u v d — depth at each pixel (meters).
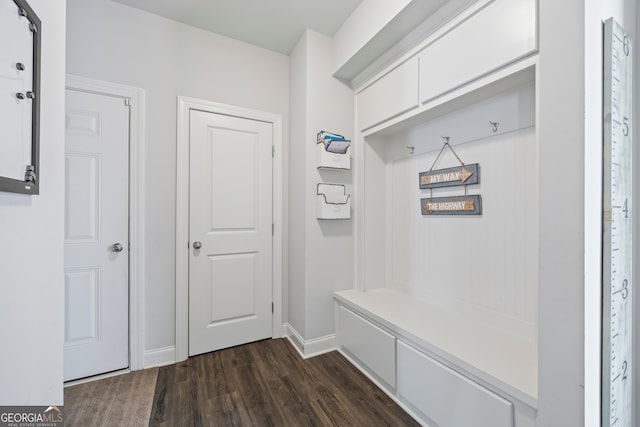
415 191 2.22
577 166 0.96
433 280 2.07
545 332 1.04
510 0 1.29
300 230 2.40
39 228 0.78
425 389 1.53
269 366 2.12
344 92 2.46
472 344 1.47
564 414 0.99
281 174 2.61
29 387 0.72
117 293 1.98
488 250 1.70
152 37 2.11
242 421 1.55
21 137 0.68
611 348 1.06
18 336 0.68
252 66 2.50
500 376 1.19
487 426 1.23
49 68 0.85
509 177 1.58
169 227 2.16
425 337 1.55
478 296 1.75
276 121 2.59
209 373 2.02
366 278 2.43
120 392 1.79
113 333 1.97
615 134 1.10
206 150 2.31
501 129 1.59
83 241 1.88
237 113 2.42
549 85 1.04
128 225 2.02
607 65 1.05
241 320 2.46
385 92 2.13
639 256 1.31
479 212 1.73
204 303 2.30
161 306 2.13
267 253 2.56
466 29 1.51
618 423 1.12
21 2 0.66
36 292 0.76
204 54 2.30
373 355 1.92
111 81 1.96
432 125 2.04
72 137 1.84
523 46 1.24
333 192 2.37
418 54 1.83
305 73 2.32
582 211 0.95
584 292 0.95
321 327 2.35
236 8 2.06
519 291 1.54
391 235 2.46
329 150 2.28
